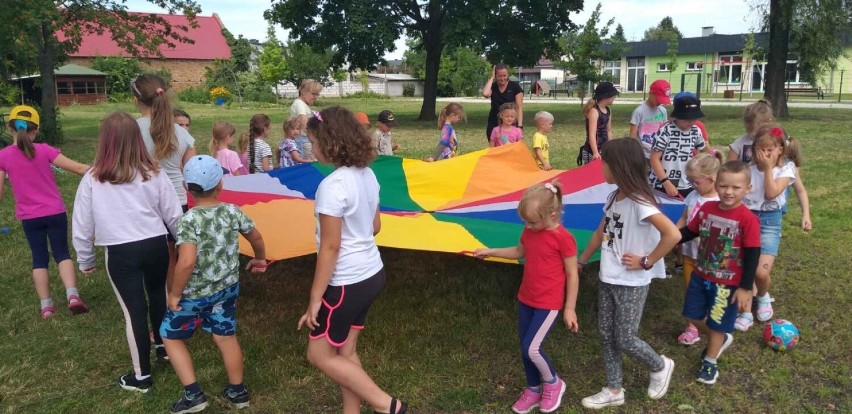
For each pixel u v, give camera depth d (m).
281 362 4.08
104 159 3.46
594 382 3.79
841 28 19.55
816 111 23.25
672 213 4.35
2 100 25.06
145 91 4.05
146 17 18.17
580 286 5.35
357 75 55.22
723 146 13.29
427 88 24.97
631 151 3.20
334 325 2.94
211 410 3.56
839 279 5.37
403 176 6.35
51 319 4.81
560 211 3.24
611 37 27.83
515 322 4.65
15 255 6.38
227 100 39.44
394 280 5.61
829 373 3.80
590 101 6.84
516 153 6.73
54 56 17.55
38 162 4.67
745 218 3.45
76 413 3.55
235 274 3.42
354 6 23.05
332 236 2.83
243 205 5.33
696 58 46.59
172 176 4.21
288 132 6.95
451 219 5.19
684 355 4.11
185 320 3.35
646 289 3.32
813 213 7.55
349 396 3.20
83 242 3.55
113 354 4.23
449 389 3.73
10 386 3.82
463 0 21.52
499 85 7.91
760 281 4.41
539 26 24.31
